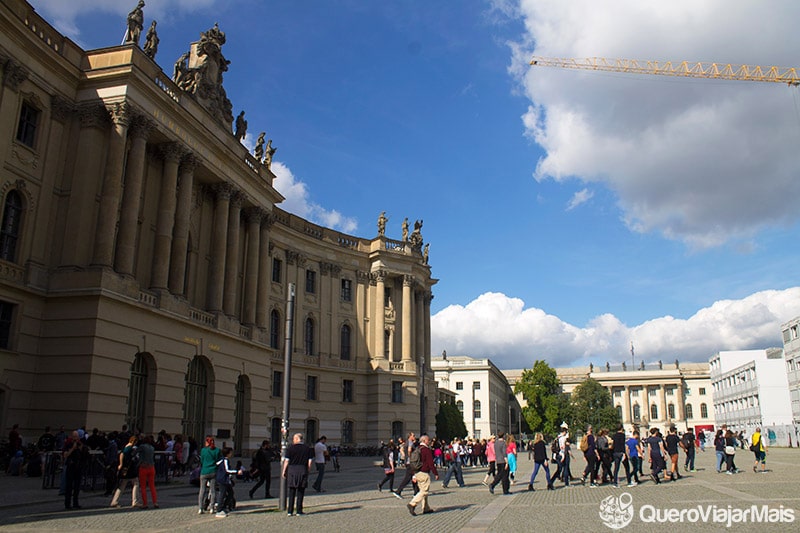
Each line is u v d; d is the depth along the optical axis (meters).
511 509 20.61
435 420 80.75
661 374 169.12
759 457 36.56
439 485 32.59
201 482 19.92
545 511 19.75
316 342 68.94
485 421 140.62
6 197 33.50
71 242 35.50
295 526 17.11
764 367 104.19
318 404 67.69
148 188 42.00
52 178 36.06
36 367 33.72
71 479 20.58
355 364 72.31
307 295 68.94
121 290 35.91
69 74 37.03
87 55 38.50
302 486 19.84
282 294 65.44
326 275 71.44
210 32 48.47
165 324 39.41
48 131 36.03
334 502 23.88
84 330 33.69
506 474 26.48
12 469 29.20
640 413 169.38
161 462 29.98
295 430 64.56
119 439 30.03
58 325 34.12
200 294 47.50
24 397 33.03
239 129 52.44
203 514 19.62
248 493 27.69
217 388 45.09
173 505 22.09
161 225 40.72
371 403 72.12
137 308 36.75
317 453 28.83
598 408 143.62
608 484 29.69
